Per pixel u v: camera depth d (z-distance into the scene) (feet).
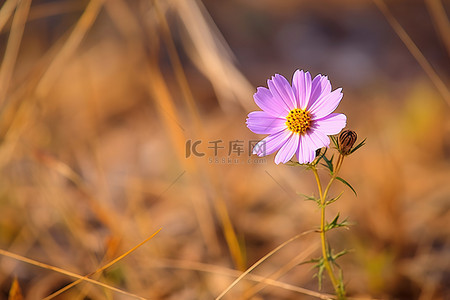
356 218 3.45
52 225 3.53
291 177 3.61
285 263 3.38
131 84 4.96
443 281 3.24
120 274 3.26
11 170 3.56
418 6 7.38
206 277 3.30
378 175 3.55
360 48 6.50
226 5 7.19
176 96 5.24
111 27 5.77
